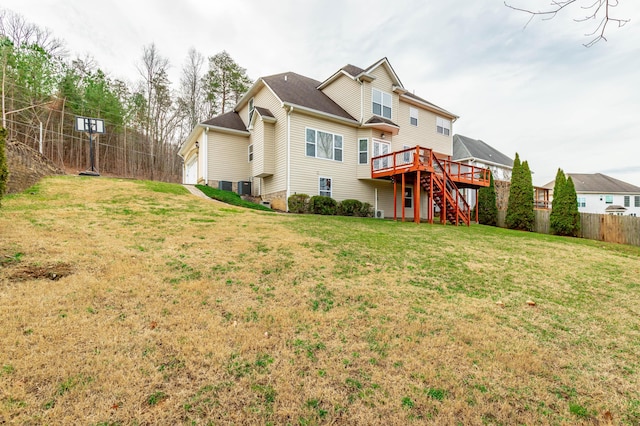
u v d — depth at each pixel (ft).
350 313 11.29
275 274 14.87
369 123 50.55
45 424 5.72
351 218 40.22
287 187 44.52
